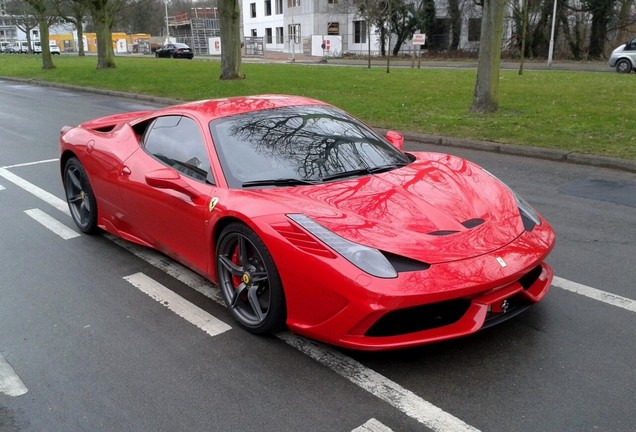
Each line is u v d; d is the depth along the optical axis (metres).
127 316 3.79
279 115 4.22
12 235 5.42
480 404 2.75
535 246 3.20
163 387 2.98
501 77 20.61
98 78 23.52
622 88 16.03
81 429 2.68
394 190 3.43
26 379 3.10
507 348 3.22
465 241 3.03
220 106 4.34
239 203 3.39
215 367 3.15
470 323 2.90
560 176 7.35
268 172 3.65
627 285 4.03
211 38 65.75
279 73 24.11
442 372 3.02
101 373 3.13
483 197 3.51
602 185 6.86
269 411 2.75
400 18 48.22
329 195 3.35
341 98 15.19
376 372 3.04
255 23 67.88
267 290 3.38
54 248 5.07
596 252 4.68
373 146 4.13
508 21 41.25
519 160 8.37
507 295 3.00
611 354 3.14
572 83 17.86
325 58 45.06
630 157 7.77
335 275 2.85
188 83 19.91
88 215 5.28
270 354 3.27
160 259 4.78
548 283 3.41
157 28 103.81
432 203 3.31
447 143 9.65
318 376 3.03
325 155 3.84
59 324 3.71
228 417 2.72
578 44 38.56
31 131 11.57
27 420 2.76
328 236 2.97
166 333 3.55
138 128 4.81
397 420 2.65
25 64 36.72
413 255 2.88
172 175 3.78
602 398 2.76
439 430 2.58
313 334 3.06
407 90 16.78
